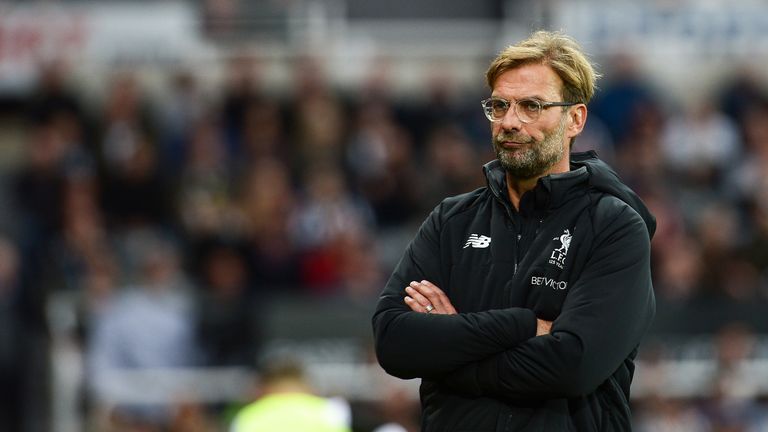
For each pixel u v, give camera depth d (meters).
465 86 49.72
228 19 48.03
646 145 46.72
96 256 38.94
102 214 42.50
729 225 42.53
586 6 49.28
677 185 46.28
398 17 50.53
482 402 13.30
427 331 13.21
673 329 35.84
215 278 38.94
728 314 35.94
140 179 43.00
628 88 48.16
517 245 13.55
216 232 39.84
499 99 13.37
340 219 41.41
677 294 38.75
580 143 45.69
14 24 46.47
